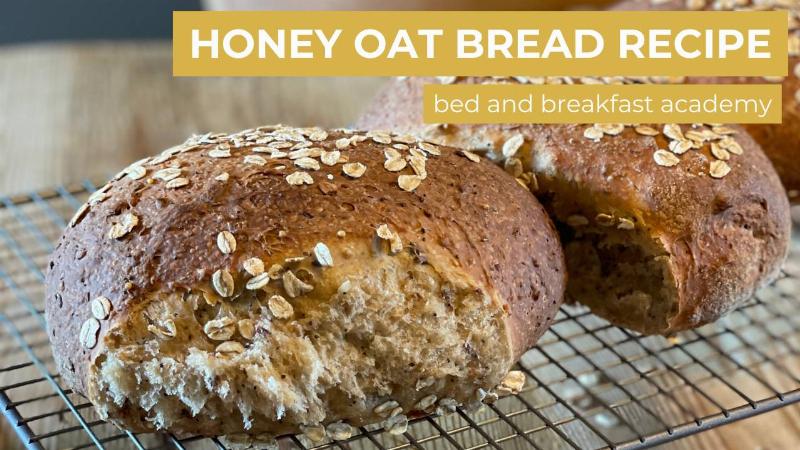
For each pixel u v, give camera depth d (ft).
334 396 1.68
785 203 2.00
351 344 1.67
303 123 3.11
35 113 3.18
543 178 1.94
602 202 1.90
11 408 1.77
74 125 3.08
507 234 1.76
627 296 1.96
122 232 1.68
